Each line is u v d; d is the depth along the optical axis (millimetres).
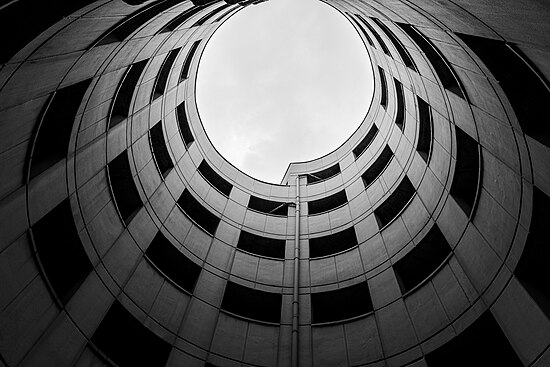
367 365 14617
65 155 11547
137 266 15492
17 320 8961
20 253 9258
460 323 12562
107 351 15016
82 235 12383
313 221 24422
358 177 25328
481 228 12523
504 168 11109
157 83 19891
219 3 16109
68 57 9438
